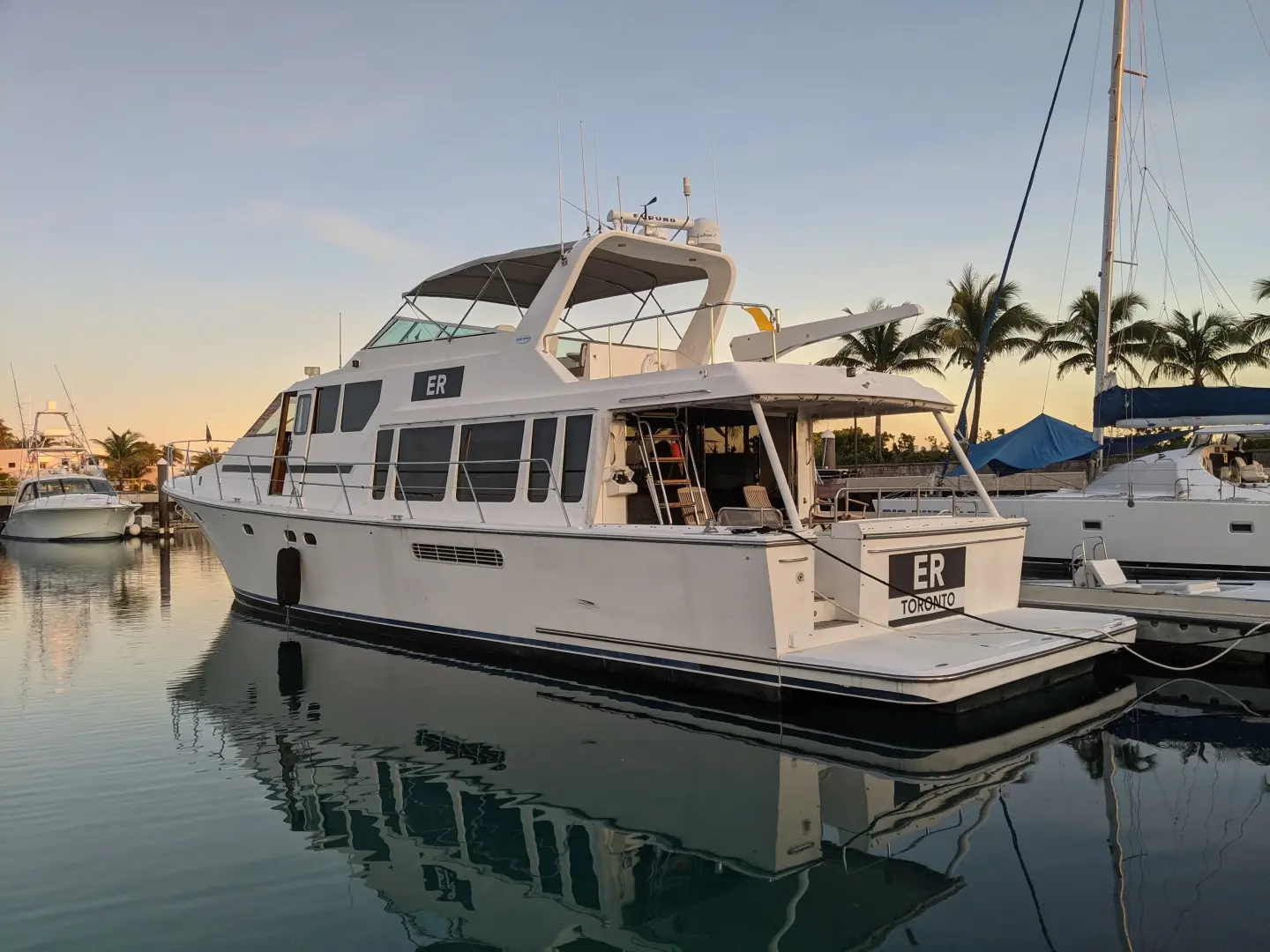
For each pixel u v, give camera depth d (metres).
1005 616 8.32
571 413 8.52
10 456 67.44
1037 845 4.79
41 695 8.54
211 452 14.20
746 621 6.98
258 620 12.37
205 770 6.31
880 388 8.23
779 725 6.93
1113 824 5.06
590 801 5.60
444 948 3.92
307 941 3.98
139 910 4.28
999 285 14.25
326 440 11.32
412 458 10.11
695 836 5.05
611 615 7.94
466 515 9.35
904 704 6.64
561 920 4.15
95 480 35.88
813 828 5.12
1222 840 4.80
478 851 4.93
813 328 9.71
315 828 5.27
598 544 7.91
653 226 10.16
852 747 6.51
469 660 9.24
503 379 9.41
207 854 4.92
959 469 16.95
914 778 5.86
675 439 8.56
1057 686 7.66
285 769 6.30
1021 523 8.86
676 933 4.02
